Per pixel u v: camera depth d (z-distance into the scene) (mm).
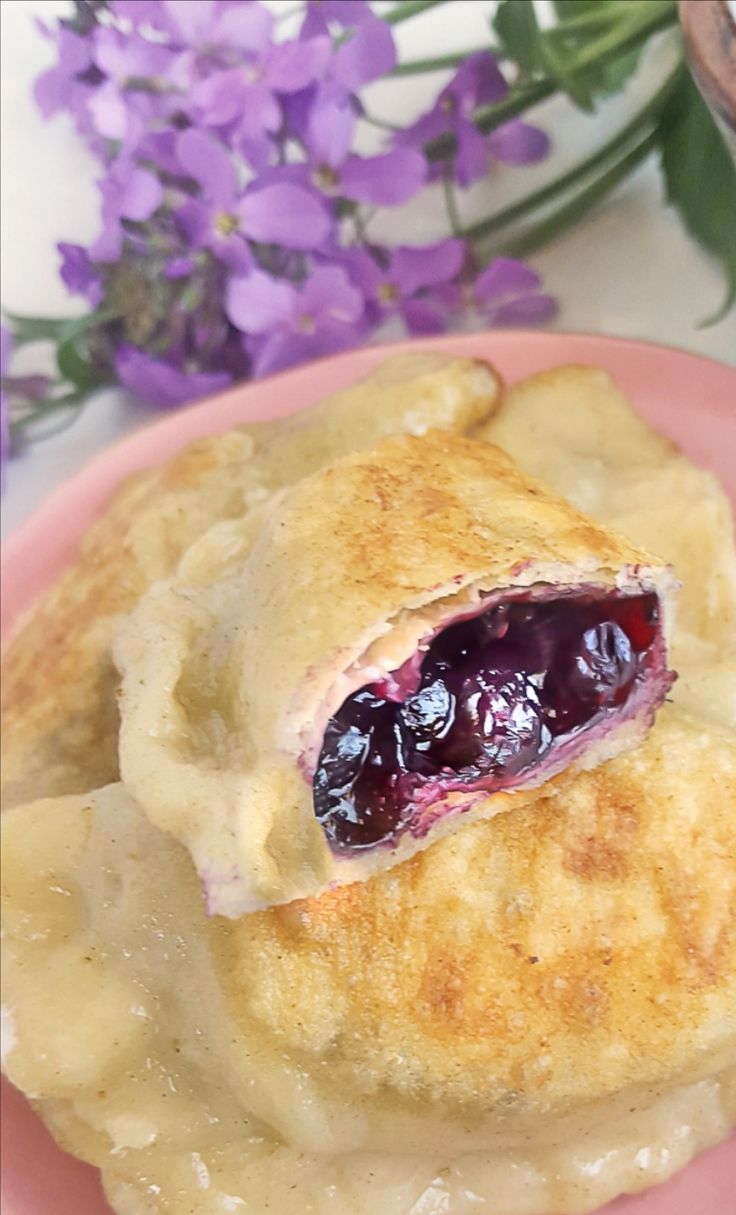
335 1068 142
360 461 149
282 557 141
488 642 145
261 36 185
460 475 149
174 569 176
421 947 142
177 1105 149
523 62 193
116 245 191
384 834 146
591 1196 147
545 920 142
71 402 212
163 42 193
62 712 171
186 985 149
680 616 166
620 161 204
